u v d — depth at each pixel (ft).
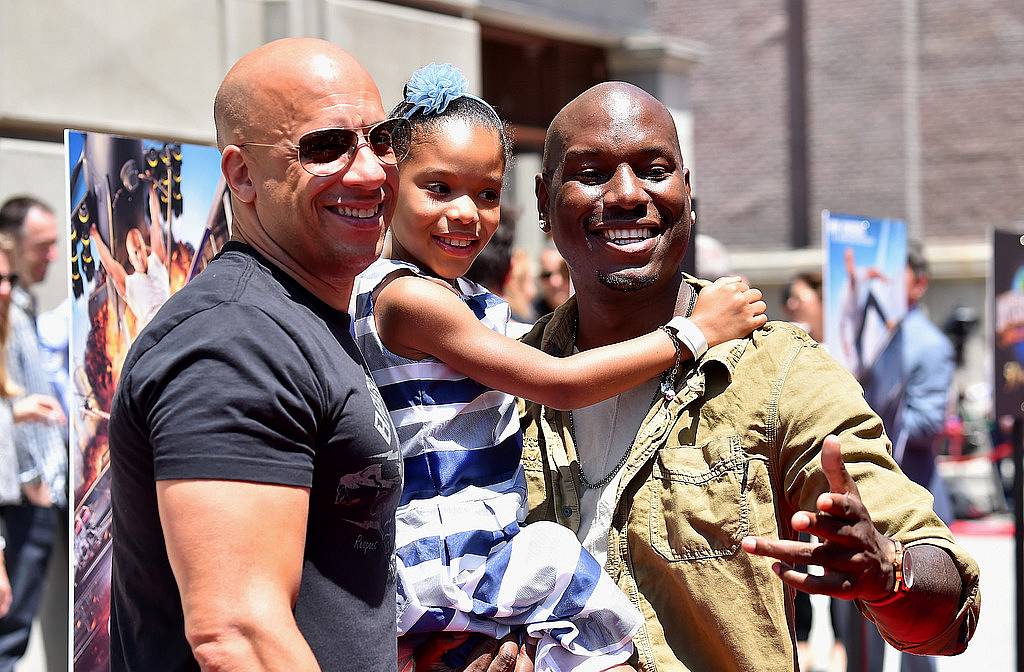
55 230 16.06
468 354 7.76
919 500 7.24
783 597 7.61
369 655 6.14
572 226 8.26
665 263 8.22
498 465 8.05
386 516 6.31
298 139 6.15
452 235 8.22
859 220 17.79
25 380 15.60
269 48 6.39
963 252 47.42
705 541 7.61
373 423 6.17
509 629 7.69
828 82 50.26
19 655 15.38
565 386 7.63
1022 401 18.69
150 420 5.74
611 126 8.14
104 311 8.45
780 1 50.96
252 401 5.64
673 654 7.72
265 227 6.32
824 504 6.19
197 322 5.82
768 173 51.34
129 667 6.22
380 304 7.99
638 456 7.91
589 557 7.80
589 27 29.99
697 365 7.89
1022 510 17.92
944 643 7.09
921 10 49.37
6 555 15.40
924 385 19.84
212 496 5.54
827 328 17.08
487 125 8.36
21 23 16.33
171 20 18.38
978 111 48.62
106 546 8.48
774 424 7.65
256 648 5.49
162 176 9.02
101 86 17.40
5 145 16.14
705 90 52.19
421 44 22.72
